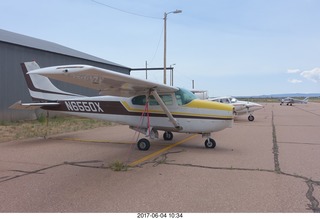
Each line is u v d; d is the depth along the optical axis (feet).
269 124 56.95
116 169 20.34
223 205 13.65
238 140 35.01
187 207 13.41
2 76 53.57
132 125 30.86
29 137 36.83
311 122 61.26
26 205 13.69
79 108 33.12
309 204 13.75
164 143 32.60
